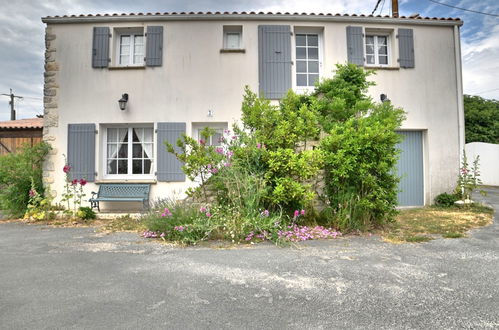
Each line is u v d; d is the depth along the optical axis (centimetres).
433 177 823
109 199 735
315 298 262
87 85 805
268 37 816
